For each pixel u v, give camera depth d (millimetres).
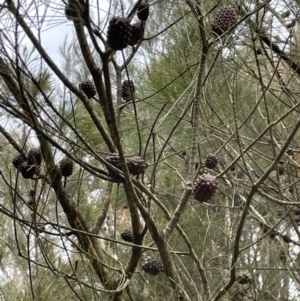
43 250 1443
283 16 1942
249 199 1498
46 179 1445
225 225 2820
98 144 1831
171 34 1984
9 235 2107
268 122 1692
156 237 1635
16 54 1100
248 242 2617
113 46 1139
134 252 1751
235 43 1674
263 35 1835
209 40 1689
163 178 3025
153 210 2830
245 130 2629
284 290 2514
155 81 2098
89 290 2045
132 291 2746
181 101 2064
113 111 1248
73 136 1611
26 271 1898
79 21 1238
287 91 2143
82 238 1771
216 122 2455
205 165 1562
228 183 2680
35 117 1330
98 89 1404
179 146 2768
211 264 2721
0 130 1406
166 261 1672
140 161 1466
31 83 1396
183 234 1857
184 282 2479
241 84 2490
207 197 1370
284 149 1438
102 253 1835
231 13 1485
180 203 1647
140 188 1601
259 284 2469
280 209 2979
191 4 1507
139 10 1464
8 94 1360
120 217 3240
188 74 1998
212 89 2070
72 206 1769
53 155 1475
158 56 2307
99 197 2273
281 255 2576
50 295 1821
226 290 1732
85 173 2195
